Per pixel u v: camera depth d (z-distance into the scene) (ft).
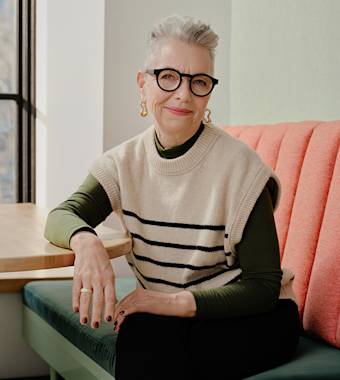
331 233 7.88
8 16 14.75
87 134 12.96
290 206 8.68
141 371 6.17
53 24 13.76
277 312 6.89
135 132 12.73
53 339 9.62
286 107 10.77
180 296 6.42
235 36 12.16
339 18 9.55
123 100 12.60
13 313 11.62
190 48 6.88
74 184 13.37
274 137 9.36
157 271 7.39
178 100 6.89
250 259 6.82
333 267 7.74
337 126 8.41
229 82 13.26
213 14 13.14
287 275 7.33
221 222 7.04
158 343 6.19
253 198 6.85
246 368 6.54
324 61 9.87
